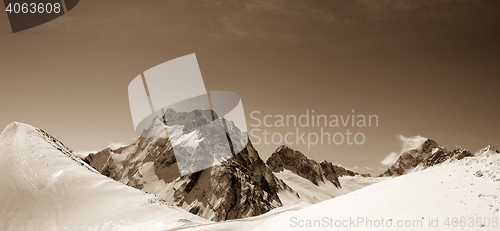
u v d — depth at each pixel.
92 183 77.50
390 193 33.50
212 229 58.34
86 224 64.06
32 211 65.19
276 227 39.12
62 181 74.81
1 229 60.34
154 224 66.25
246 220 63.69
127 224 66.00
